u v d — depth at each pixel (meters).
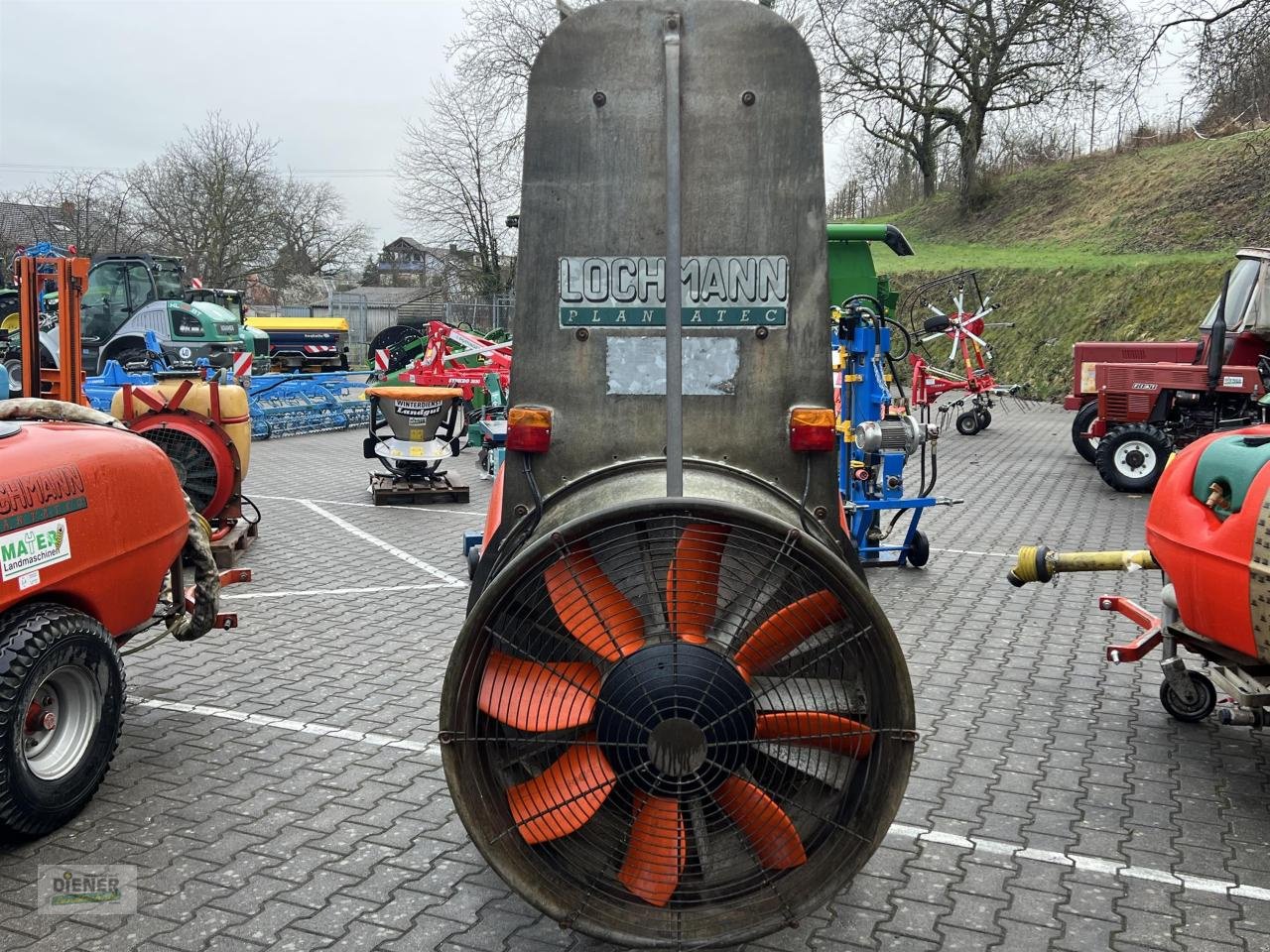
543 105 3.63
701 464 3.61
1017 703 5.72
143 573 4.73
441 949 3.41
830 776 3.30
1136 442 12.77
